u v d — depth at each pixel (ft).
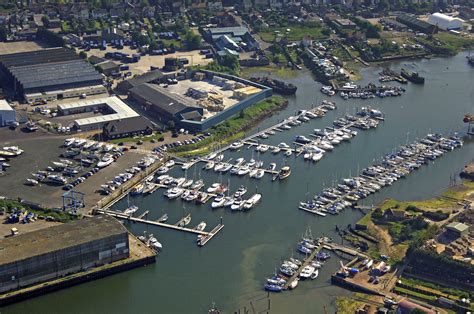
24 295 636.48
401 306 605.73
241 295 647.56
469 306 613.93
